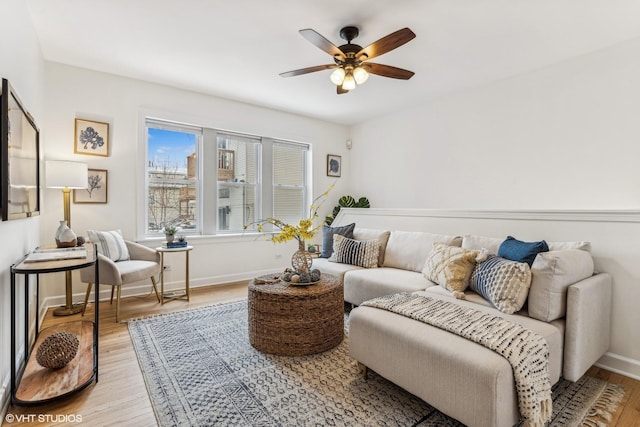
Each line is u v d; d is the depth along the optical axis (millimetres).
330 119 5148
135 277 2914
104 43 2764
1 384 1623
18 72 2023
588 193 2885
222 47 2818
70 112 3199
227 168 4379
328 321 2324
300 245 2592
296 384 1880
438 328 1644
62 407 1658
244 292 3801
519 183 3381
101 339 2461
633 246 2084
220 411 1636
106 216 3406
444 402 1452
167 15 2340
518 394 1364
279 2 2180
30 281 2422
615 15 2297
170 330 2652
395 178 4781
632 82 2631
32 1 2180
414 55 2943
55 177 2711
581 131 2930
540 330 1695
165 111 3738
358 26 2467
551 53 2895
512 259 2189
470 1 2152
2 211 1604
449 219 3283
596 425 1550
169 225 3928
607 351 2160
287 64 3160
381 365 1758
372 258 3324
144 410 1650
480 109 3723
